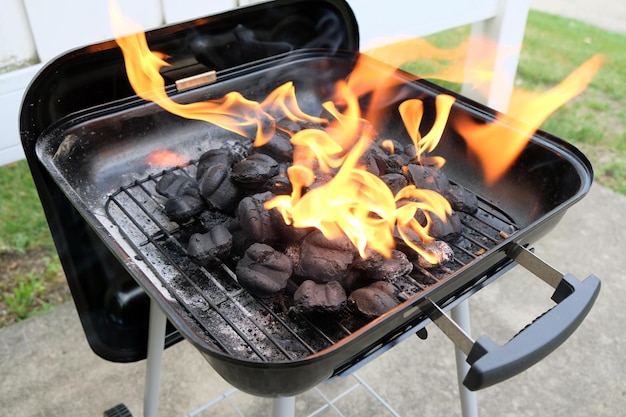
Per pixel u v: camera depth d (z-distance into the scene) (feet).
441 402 3.80
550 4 10.21
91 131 2.76
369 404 3.78
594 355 4.05
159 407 3.74
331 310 2.15
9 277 4.70
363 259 2.29
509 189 2.70
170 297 2.26
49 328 4.20
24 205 5.46
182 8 3.58
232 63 3.22
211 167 2.63
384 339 2.15
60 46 3.29
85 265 2.81
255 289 2.23
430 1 4.20
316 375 1.86
